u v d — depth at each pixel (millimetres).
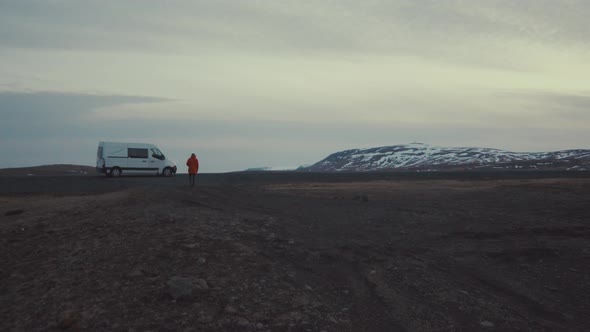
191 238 11852
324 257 11125
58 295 7832
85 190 26391
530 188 30156
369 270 10164
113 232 12891
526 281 9508
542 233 14359
